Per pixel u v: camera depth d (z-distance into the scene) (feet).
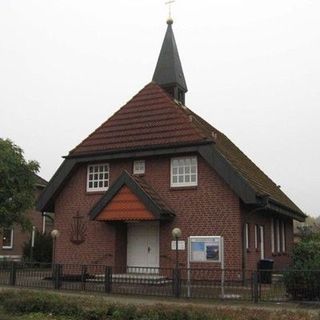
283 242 93.45
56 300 41.09
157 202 67.56
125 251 72.84
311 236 97.91
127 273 68.74
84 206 75.87
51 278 61.87
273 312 37.24
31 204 82.64
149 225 71.87
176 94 87.04
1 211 77.87
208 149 66.49
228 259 64.39
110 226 72.59
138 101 77.25
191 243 61.62
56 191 77.51
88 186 76.59
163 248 68.90
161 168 71.36
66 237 76.23
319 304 46.85
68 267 69.87
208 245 60.59
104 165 76.18
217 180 66.90
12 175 79.92
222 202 66.08
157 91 76.74
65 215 77.15
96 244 73.36
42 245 106.63
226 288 57.26
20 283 63.16
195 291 53.88
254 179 76.59
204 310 37.09
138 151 71.72
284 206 83.46
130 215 67.15
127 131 74.84
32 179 83.35
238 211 64.90
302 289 48.49
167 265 68.18
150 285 58.03
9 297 43.21
